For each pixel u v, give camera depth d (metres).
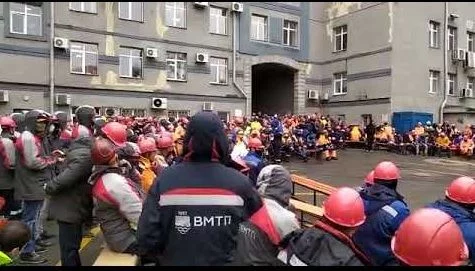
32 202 5.73
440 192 12.42
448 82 29.55
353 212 2.72
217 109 27.14
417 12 27.89
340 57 30.52
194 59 26.48
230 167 2.74
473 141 22.02
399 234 2.23
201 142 2.58
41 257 5.93
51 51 21.64
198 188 2.53
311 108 31.38
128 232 3.98
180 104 25.86
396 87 27.06
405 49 27.38
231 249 2.55
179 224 2.50
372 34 28.20
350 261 2.57
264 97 33.72
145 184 5.64
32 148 5.62
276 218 3.26
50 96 21.61
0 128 6.66
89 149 4.39
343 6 30.36
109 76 23.62
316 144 20.41
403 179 15.04
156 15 25.22
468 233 3.21
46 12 21.64
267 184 3.53
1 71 20.41
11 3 20.70
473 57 29.80
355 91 29.27
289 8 30.34
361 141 25.16
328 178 14.94
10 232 3.21
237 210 2.53
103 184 3.96
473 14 30.73
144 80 24.75
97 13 23.34
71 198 4.36
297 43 30.81
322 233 2.70
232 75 27.78
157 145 6.96
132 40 24.45
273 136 18.94
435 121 28.27
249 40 28.59
